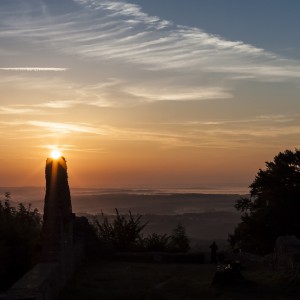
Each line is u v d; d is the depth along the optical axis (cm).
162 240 2608
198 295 1353
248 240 3759
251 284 1444
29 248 1459
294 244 1582
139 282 1545
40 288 1054
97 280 1571
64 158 1483
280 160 3778
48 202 1385
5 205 1667
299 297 1300
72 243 1659
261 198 3800
